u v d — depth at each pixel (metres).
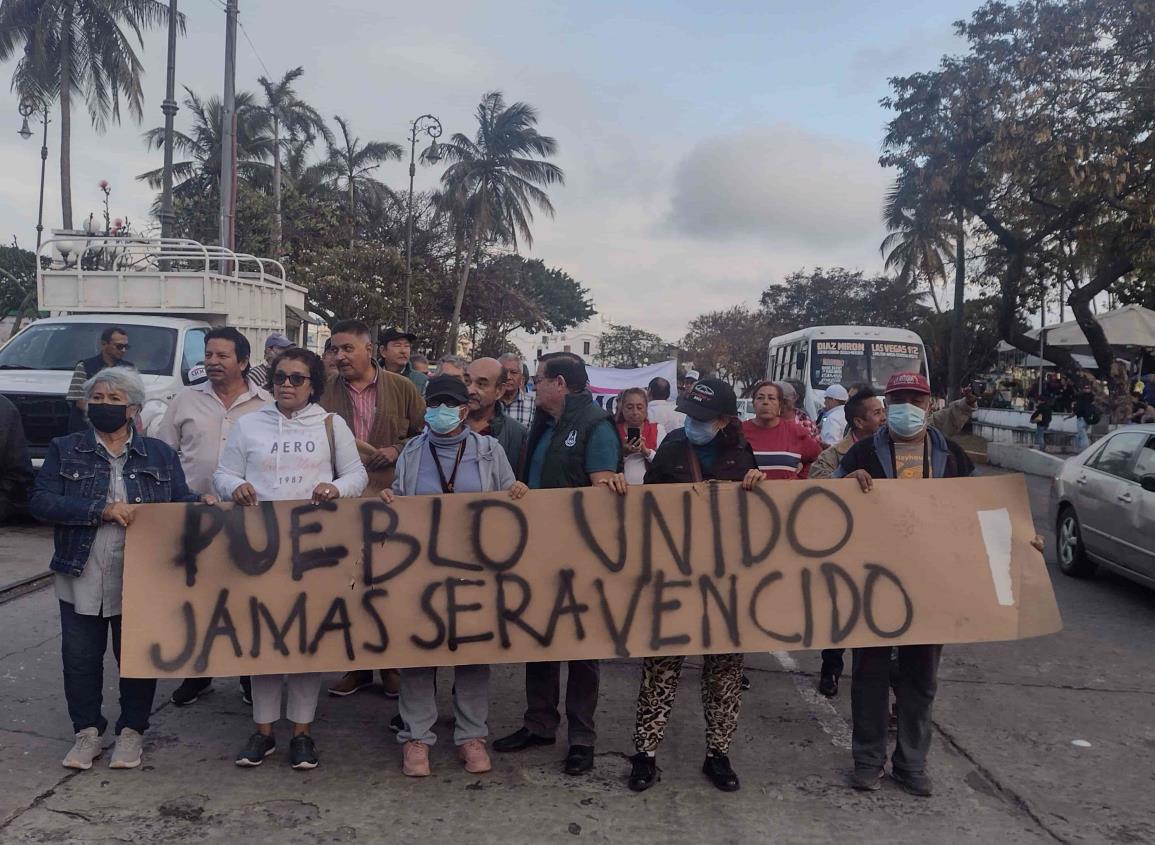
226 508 4.43
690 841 3.88
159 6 32.41
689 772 4.57
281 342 7.69
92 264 14.44
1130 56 19.89
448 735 4.98
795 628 4.51
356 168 51.62
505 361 5.82
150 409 9.53
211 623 4.40
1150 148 19.45
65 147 33.09
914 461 4.71
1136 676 6.21
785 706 5.57
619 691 5.79
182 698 5.27
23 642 6.16
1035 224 22.50
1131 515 8.06
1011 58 20.64
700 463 4.67
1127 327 25.88
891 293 56.66
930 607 4.53
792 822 4.07
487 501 4.54
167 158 23.45
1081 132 19.91
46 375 10.22
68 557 4.25
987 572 4.58
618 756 4.76
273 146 47.69
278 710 4.56
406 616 4.47
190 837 3.79
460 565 4.51
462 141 48.00
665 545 4.55
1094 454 9.16
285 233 39.62
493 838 3.86
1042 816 4.17
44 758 4.47
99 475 4.31
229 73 22.08
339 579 4.46
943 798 4.35
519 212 48.75
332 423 4.65
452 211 47.53
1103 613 7.88
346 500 4.48
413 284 41.53
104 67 32.94
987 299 39.00
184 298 12.25
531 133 47.69
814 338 21.30
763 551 4.55
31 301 41.50
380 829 3.91
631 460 6.36
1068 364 24.27
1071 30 19.89
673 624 4.49
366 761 4.60
